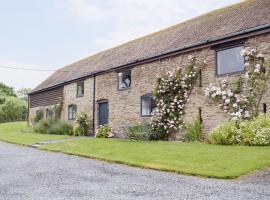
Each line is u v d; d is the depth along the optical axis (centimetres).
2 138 2211
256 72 1321
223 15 1794
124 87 2019
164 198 589
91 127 2275
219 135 1291
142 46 2162
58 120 2644
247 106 1346
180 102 1627
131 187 682
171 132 1653
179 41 1766
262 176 747
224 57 1469
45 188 693
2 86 7706
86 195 626
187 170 834
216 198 580
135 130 1762
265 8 1504
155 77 1778
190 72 1584
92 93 2300
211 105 1484
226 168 829
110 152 1220
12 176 836
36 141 1828
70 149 1392
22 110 5116
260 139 1184
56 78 3083
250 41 1360
